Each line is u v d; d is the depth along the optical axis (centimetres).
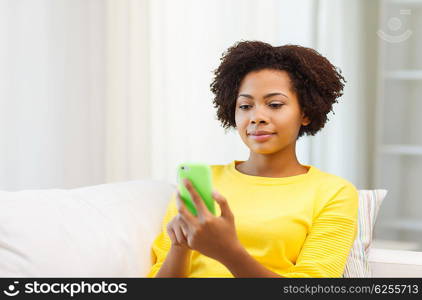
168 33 349
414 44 415
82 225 170
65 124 345
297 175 183
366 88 440
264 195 178
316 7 371
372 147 446
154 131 354
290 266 171
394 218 422
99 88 363
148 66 356
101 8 363
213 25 342
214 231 140
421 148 411
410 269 202
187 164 140
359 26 428
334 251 169
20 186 317
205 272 172
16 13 312
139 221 194
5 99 307
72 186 351
